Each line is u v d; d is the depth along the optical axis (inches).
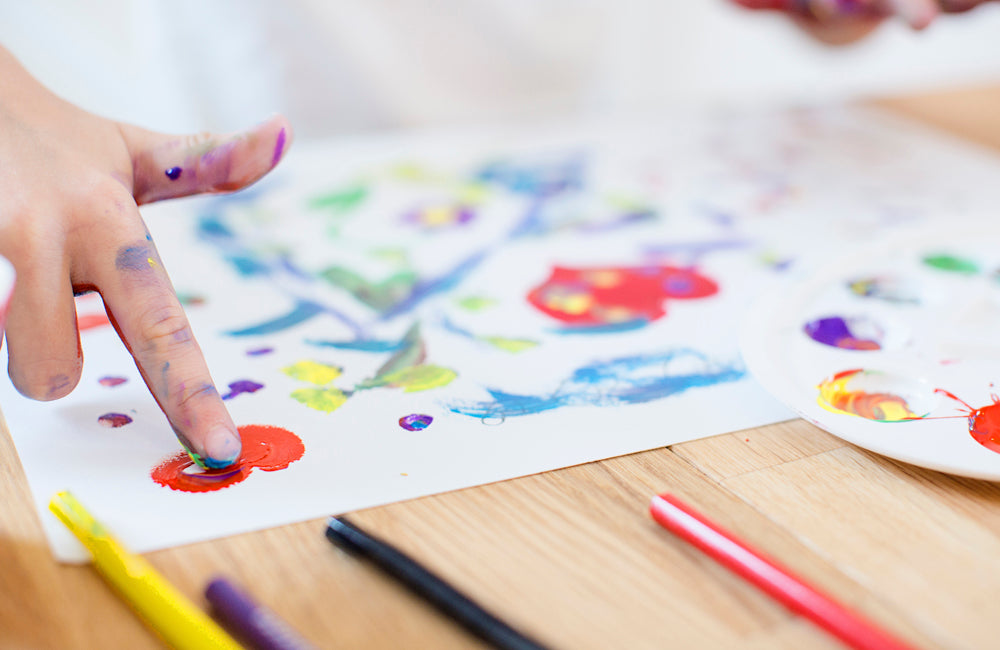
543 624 12.0
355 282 23.3
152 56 38.9
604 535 13.8
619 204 28.4
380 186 29.9
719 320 21.2
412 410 17.4
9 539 13.8
